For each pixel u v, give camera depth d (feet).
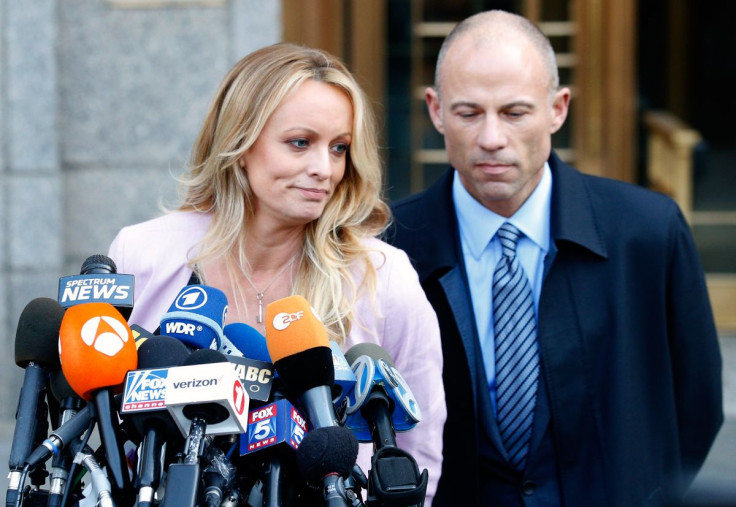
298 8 25.44
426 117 26.30
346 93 8.66
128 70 23.30
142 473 6.59
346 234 9.12
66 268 23.61
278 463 7.09
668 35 38.60
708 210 32.58
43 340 7.50
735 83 38.81
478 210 10.99
